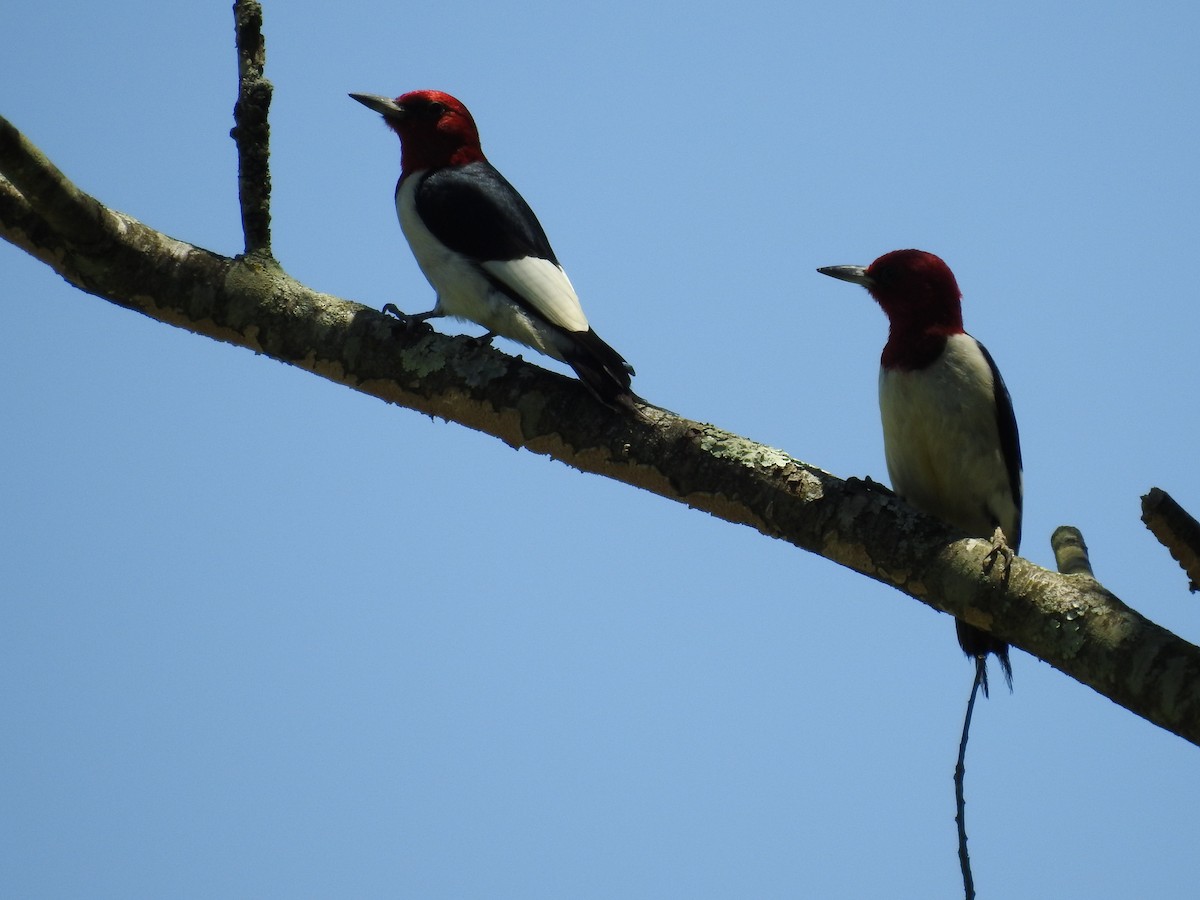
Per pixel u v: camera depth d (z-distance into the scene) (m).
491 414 9.34
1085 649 8.09
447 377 9.43
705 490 9.05
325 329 9.61
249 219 9.80
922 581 8.67
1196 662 7.77
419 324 9.62
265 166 9.81
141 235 9.70
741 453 9.05
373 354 9.55
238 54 9.79
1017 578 8.44
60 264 9.72
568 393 9.29
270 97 9.80
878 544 8.75
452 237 11.41
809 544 8.95
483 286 11.16
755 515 9.02
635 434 9.15
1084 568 8.99
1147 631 8.00
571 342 10.58
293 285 9.75
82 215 9.35
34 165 8.92
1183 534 8.29
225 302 9.66
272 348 9.71
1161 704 7.78
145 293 9.70
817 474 9.02
